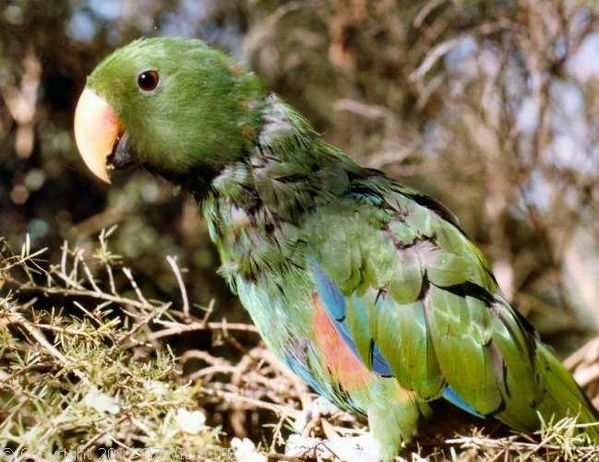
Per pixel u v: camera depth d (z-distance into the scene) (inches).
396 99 44.6
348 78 44.8
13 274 39.1
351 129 45.3
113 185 43.3
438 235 32.3
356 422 33.8
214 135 32.4
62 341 29.6
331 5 44.3
